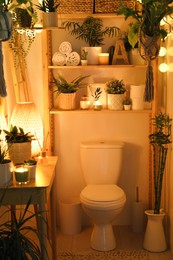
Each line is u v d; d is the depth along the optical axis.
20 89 3.67
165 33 2.89
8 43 3.36
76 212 3.72
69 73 3.78
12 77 3.52
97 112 3.58
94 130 3.86
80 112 3.59
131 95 3.63
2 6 2.31
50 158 3.26
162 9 2.78
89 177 3.71
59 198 3.92
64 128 3.86
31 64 3.71
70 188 3.94
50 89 3.71
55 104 3.83
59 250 3.42
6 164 2.46
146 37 2.84
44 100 3.63
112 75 3.78
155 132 3.47
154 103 3.59
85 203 3.30
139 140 3.86
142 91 3.59
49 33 3.64
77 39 3.71
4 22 2.30
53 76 3.79
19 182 2.50
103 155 3.68
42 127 3.38
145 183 3.91
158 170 3.45
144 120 3.84
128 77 3.78
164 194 3.58
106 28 3.68
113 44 3.72
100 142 3.79
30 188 2.46
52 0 3.08
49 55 3.65
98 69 3.78
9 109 3.51
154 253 3.36
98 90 3.63
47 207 3.56
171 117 3.28
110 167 3.69
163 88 3.60
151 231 3.41
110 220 3.36
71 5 3.55
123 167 3.90
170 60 3.29
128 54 3.66
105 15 3.54
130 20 3.67
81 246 3.50
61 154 3.90
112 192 3.40
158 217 3.38
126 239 3.64
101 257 3.30
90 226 3.93
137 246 3.50
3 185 2.46
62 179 3.93
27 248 2.30
